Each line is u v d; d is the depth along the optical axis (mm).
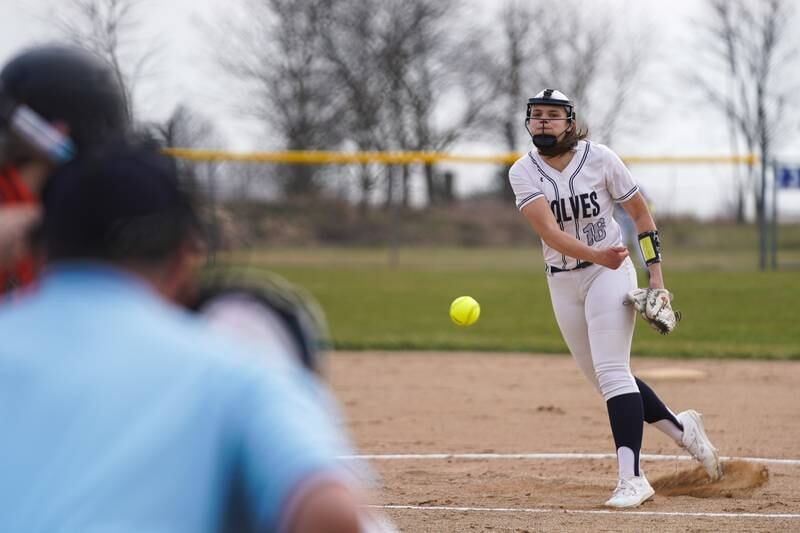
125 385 5215
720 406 29422
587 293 18984
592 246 18984
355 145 140750
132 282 5648
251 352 5551
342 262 92125
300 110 134750
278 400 5254
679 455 23344
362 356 40375
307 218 106312
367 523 6121
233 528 5305
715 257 89812
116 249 5582
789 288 63344
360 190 112688
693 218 95938
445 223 111125
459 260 95500
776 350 40000
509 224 111875
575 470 22062
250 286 6352
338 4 138250
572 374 35656
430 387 33156
